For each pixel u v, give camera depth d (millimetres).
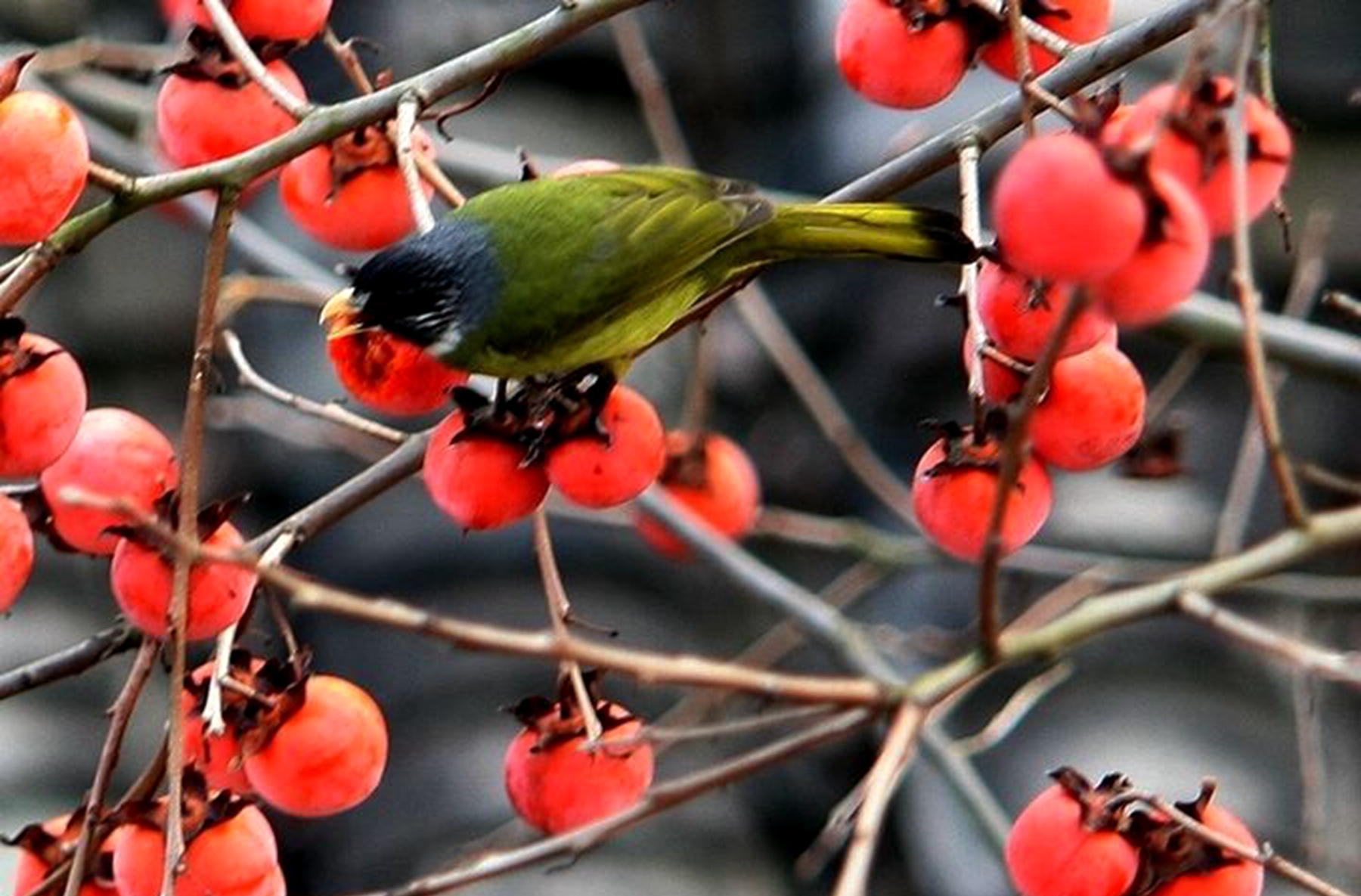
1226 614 5484
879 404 6082
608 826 5426
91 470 5434
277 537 5441
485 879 5426
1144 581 5773
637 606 5934
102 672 5992
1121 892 5387
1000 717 5660
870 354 6094
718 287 5578
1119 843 5387
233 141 5492
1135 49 5406
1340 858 5738
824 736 5430
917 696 5426
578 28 5441
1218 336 5715
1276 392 5887
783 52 6168
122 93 6121
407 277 5484
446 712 5859
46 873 5438
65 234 5395
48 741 5906
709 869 5785
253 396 6039
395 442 5480
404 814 5801
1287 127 5348
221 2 5469
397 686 5879
